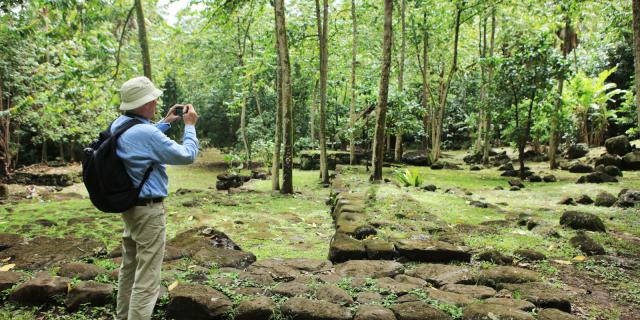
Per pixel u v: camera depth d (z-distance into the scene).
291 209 8.41
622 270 4.35
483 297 3.41
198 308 3.10
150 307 2.70
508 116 13.97
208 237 4.96
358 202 7.21
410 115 16.08
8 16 8.27
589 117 18.73
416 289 3.48
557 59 12.81
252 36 18.78
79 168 17.86
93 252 4.56
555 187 11.03
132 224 2.68
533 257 4.62
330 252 4.62
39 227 6.55
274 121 20.70
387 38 10.12
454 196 8.93
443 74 22.22
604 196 8.17
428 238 5.20
